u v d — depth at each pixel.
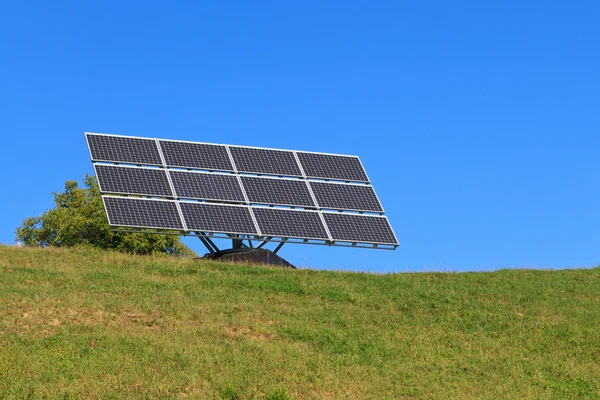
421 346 26.61
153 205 35.16
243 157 39.44
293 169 39.66
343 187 39.69
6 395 19.81
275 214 36.72
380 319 29.36
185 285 31.73
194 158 38.38
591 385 23.98
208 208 35.91
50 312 26.69
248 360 23.73
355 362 24.64
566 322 29.98
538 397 22.70
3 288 28.78
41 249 36.09
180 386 21.41
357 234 36.94
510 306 31.66
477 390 22.98
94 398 20.14
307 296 31.67
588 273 38.03
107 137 37.81
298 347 25.48
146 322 26.94
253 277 33.69
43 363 22.14
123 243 55.50
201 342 25.12
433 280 35.47
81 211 56.91
